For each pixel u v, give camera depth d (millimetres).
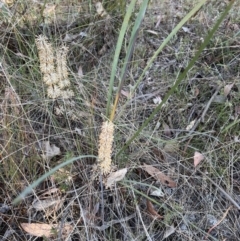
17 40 654
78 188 569
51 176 557
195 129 655
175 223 563
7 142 541
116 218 561
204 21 792
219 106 663
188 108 679
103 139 487
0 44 624
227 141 633
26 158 565
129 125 627
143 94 694
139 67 730
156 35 781
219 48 730
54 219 545
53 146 594
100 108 643
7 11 683
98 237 544
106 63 729
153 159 618
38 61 638
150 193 582
